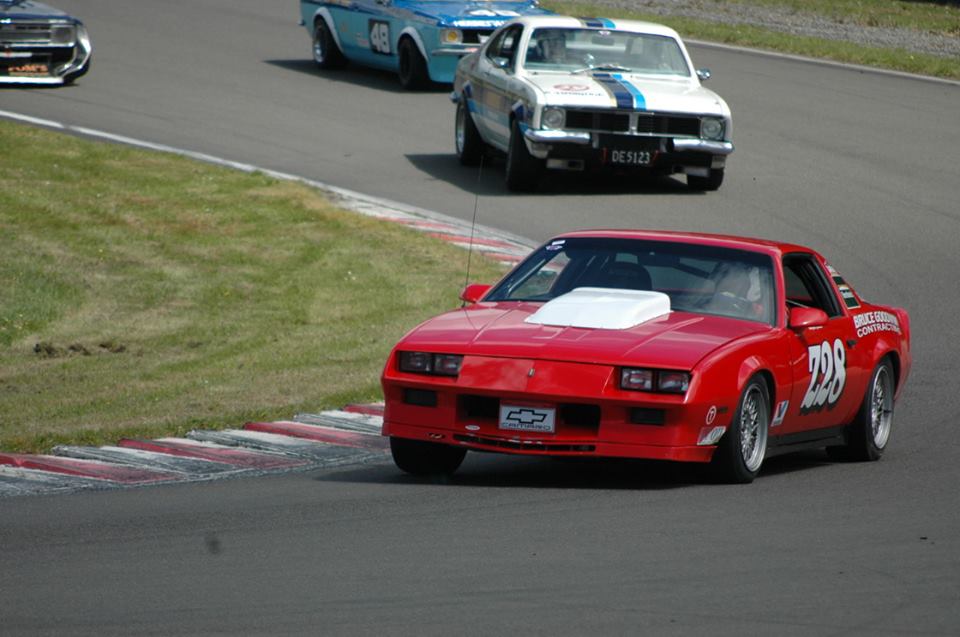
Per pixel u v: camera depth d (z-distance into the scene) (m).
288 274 50.28
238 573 20.48
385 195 61.81
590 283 29.81
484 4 87.44
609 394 25.58
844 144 74.38
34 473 28.98
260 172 63.44
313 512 24.69
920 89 91.00
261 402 36.19
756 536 22.69
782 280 29.52
